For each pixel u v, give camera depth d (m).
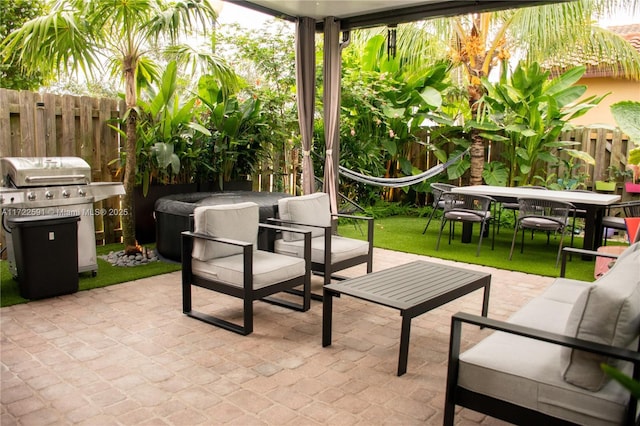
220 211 3.49
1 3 5.97
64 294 3.94
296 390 2.47
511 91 7.47
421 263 3.60
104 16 4.30
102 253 5.27
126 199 4.98
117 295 3.96
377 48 8.41
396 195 9.18
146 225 5.68
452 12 4.85
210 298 3.92
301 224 4.06
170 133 5.52
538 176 7.85
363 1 4.87
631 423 1.59
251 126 6.38
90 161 5.44
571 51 8.36
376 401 2.38
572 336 1.75
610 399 1.65
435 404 2.37
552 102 7.14
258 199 5.28
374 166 8.23
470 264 5.17
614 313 1.65
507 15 8.41
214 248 3.44
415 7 5.08
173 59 5.03
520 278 4.65
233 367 2.72
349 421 2.20
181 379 2.57
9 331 3.18
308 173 5.77
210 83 6.18
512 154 7.94
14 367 2.67
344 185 8.14
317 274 4.64
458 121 9.84
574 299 2.79
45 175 4.08
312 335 3.20
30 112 4.86
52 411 2.24
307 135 5.72
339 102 5.83
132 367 2.70
